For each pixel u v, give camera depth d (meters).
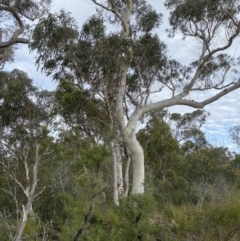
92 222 6.03
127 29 12.70
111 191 12.09
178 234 8.18
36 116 10.34
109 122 12.78
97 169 5.71
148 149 22.64
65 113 12.19
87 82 12.23
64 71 12.76
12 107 10.70
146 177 17.55
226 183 16.34
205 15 13.40
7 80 14.14
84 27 11.82
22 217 5.80
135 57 13.09
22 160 7.91
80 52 11.73
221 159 25.66
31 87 11.54
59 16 11.58
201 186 14.97
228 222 8.42
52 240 7.74
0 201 9.71
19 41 15.66
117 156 12.58
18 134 8.88
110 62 11.73
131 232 5.10
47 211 10.14
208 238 8.29
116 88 12.42
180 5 13.54
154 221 7.34
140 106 12.70
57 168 11.22
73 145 11.83
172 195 15.76
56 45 11.91
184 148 27.45
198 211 9.95
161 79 14.59
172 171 20.88
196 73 13.70
